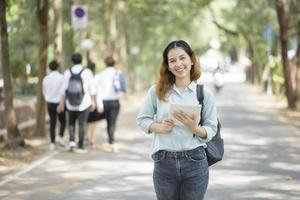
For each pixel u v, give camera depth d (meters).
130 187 11.54
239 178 12.34
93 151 16.38
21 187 11.59
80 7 20.45
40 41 18.58
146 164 14.26
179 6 40.94
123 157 15.36
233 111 30.44
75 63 15.73
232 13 49.59
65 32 22.23
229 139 18.88
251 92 49.78
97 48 42.59
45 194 10.95
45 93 16.55
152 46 56.97
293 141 18.39
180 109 5.99
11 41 23.92
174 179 6.27
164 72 6.27
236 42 72.81
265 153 15.84
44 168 13.68
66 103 15.88
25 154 15.34
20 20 22.81
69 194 10.95
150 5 40.72
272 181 12.02
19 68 30.78
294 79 32.72
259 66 57.81
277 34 40.44
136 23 47.88
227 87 60.34
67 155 15.58
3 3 15.42
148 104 6.31
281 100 37.28
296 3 29.78
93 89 15.64
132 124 24.23
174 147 6.17
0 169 13.47
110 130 16.36
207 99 6.24
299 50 29.59
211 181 12.02
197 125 6.08
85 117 15.86
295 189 11.25
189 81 6.30
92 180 12.27
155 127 6.19
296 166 13.81
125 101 38.69
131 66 47.03
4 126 18.55
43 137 18.83
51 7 22.78
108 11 37.94
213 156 6.34
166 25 52.53
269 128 22.22
